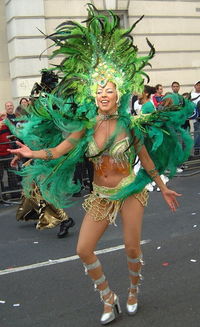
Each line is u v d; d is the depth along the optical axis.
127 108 3.17
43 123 3.25
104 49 3.12
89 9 3.27
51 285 4.16
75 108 3.06
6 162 8.00
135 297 3.46
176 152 3.46
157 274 4.23
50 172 3.21
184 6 14.58
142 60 3.24
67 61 3.23
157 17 14.22
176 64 14.63
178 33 14.57
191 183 8.66
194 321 3.29
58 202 3.35
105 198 3.17
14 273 4.54
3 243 5.69
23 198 5.70
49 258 4.94
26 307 3.72
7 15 13.01
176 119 3.33
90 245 3.18
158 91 10.49
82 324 3.37
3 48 13.27
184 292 3.78
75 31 3.16
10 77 13.34
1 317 3.56
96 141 3.09
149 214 6.55
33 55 12.73
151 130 3.26
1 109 13.41
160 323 3.29
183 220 6.11
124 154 3.11
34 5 12.63
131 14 13.88
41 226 5.46
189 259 4.57
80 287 4.06
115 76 3.05
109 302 3.33
